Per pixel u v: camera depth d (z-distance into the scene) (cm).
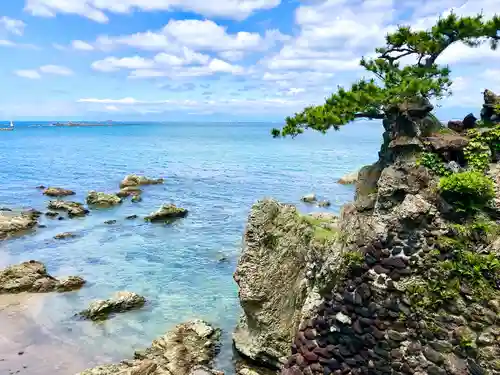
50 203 5222
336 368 1309
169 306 2578
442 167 1248
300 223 1947
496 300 1092
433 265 1170
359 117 1447
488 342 1082
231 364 1967
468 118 1383
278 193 5981
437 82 1280
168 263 3338
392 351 1202
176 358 1911
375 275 1234
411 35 1393
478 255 1132
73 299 2666
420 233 1199
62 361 1994
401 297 1197
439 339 1142
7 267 2922
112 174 8031
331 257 1331
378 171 1455
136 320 2400
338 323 1298
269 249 1992
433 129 1326
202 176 7694
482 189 1158
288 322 1888
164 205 4800
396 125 1338
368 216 1327
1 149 13050
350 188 6234
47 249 3669
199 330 2141
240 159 10544
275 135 1562
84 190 6394
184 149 13962
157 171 8406
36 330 2273
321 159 10356
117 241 3900
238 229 4288
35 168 8788
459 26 1330
